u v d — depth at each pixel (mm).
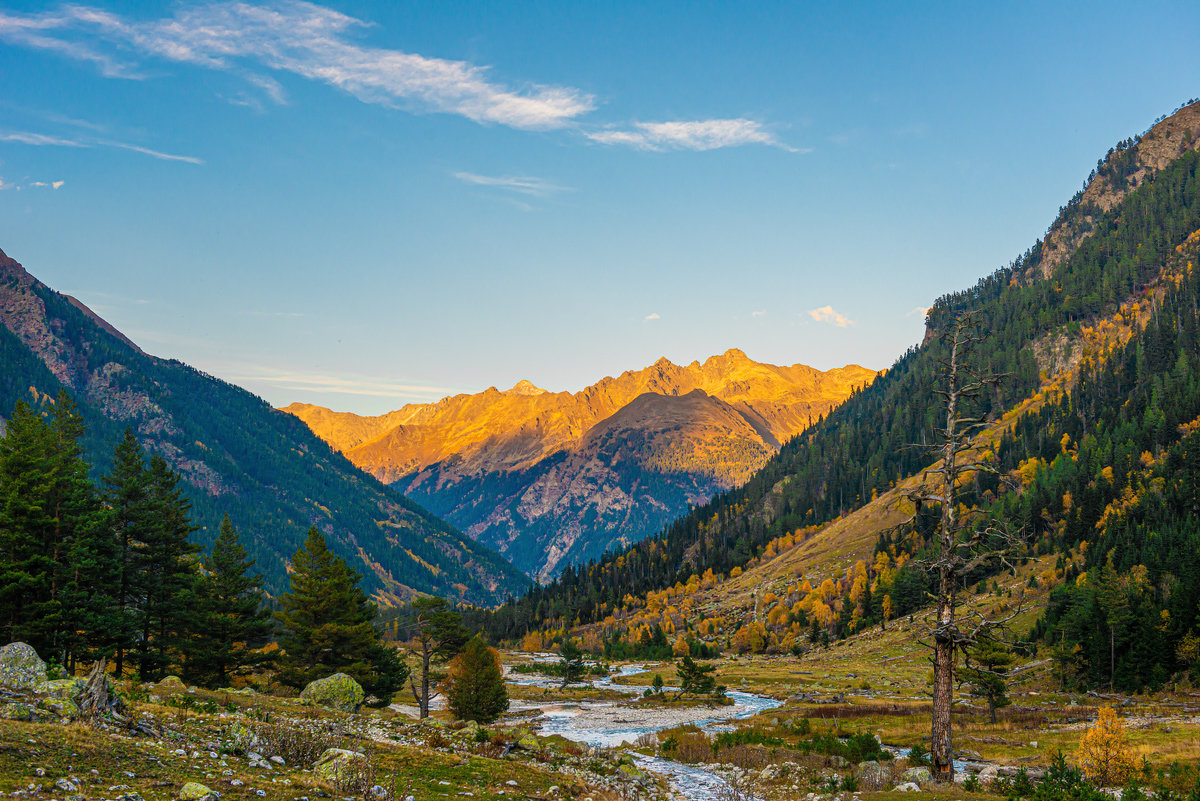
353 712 41406
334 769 21156
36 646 49781
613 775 35625
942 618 31000
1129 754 38719
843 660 158750
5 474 52188
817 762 45375
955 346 32031
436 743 32000
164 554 64125
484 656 65312
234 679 71500
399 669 71688
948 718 31188
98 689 22859
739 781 40188
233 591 71938
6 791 14062
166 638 64062
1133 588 112438
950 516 31109
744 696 116750
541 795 24734
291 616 66812
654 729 78625
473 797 22625
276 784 18812
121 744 19344
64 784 15016
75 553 53250
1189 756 47500
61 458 58188
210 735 24172
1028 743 59250
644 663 190750
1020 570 167250
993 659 75500
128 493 61875
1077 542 168500
